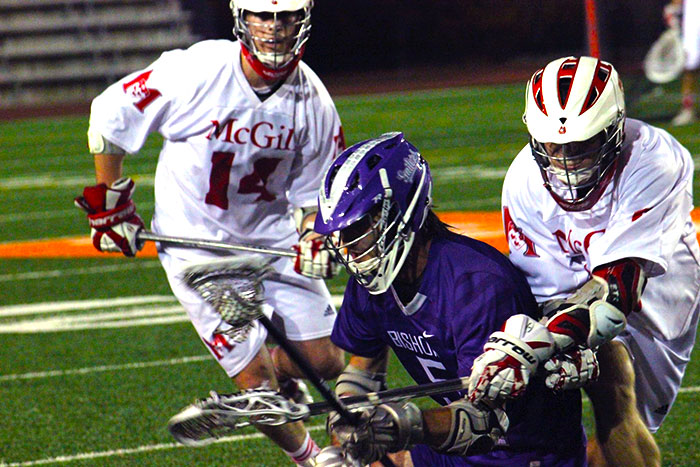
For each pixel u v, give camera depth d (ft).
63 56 244.42
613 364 30.99
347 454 22.86
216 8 253.03
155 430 42.60
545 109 27.55
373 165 25.00
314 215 38.04
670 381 33.22
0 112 229.04
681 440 39.11
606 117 27.30
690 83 130.00
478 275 25.16
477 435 23.50
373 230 24.94
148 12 247.91
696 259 31.76
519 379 23.77
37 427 43.60
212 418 22.94
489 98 201.26
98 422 43.86
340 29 275.59
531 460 26.50
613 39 277.23
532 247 31.91
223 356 36.65
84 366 51.78
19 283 71.05
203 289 22.97
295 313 38.73
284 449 36.40
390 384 47.06
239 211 38.45
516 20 281.33
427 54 281.13
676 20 127.85
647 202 28.76
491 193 94.99
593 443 31.91
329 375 39.86
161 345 54.75
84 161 140.26
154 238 37.06
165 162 38.83
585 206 29.14
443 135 145.38
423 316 25.91
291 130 37.45
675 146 30.35
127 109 37.11
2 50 242.17
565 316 25.66
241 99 36.88
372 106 200.85
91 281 70.49
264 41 34.94
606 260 28.27
